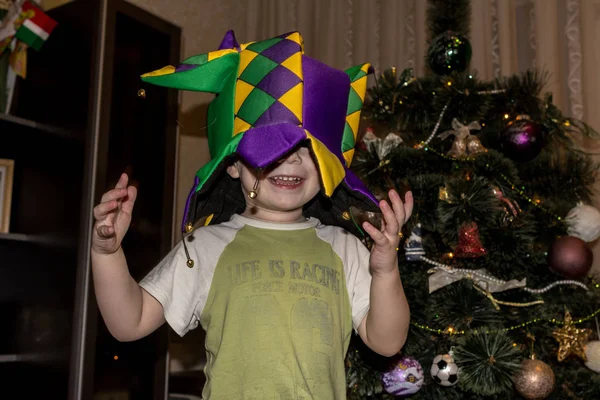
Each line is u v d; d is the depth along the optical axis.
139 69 1.69
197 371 1.99
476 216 1.33
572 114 1.99
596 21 2.02
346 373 1.36
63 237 1.52
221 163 0.92
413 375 1.31
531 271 1.46
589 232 1.41
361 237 1.20
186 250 0.93
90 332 1.44
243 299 0.93
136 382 1.58
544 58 2.03
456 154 1.44
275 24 2.63
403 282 1.37
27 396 1.51
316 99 0.96
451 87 1.46
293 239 1.01
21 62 1.67
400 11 2.36
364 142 1.51
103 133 1.53
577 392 1.40
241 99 0.96
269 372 0.89
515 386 1.31
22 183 1.69
